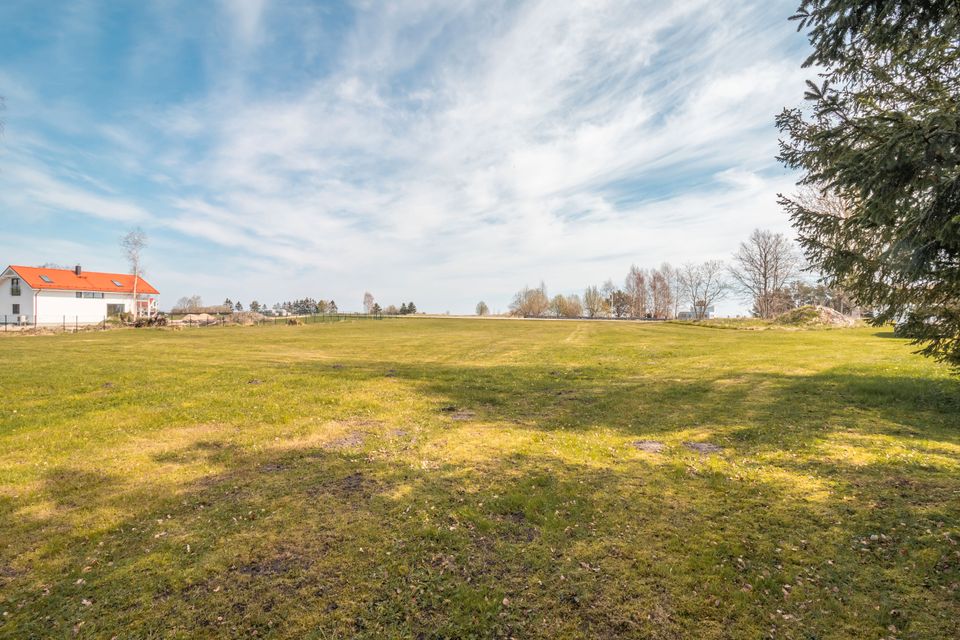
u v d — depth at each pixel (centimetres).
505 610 408
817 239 750
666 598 421
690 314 10088
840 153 598
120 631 385
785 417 1030
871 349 2166
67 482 703
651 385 1491
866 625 382
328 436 962
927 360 1675
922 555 476
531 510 602
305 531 554
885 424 947
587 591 433
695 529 547
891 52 629
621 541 522
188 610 411
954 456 756
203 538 539
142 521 583
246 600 425
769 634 374
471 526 562
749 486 668
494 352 2686
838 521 556
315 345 3155
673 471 738
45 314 6009
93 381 1452
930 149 462
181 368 1798
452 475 736
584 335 4019
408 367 1969
